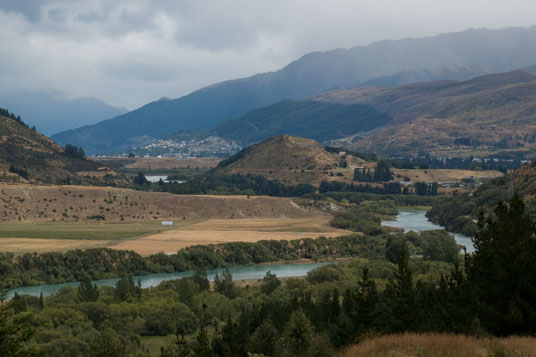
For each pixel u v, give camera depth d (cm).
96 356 7638
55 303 10569
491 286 5294
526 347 3822
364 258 17212
